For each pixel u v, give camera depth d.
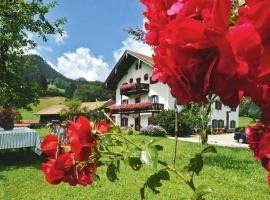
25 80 16.20
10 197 8.19
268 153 0.70
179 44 0.59
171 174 9.95
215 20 0.58
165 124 36.03
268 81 0.58
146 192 8.41
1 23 15.84
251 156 16.33
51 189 8.88
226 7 0.58
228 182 10.12
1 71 15.67
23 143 13.13
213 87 0.60
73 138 1.38
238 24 0.59
